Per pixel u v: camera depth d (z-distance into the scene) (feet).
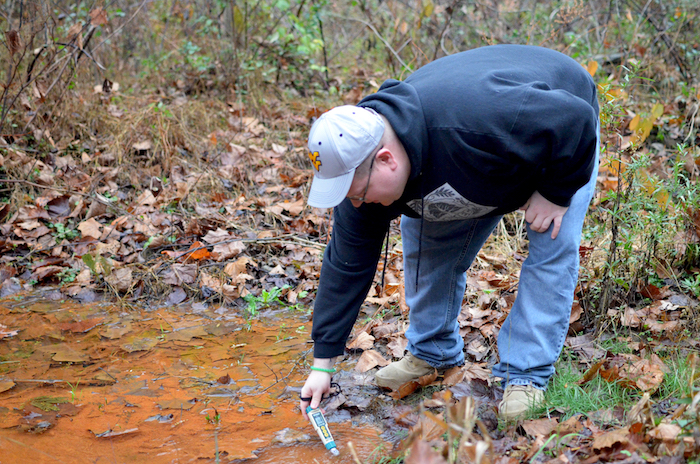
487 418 7.54
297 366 9.82
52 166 16.38
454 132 6.11
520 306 7.65
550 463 6.44
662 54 20.95
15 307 11.95
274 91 21.99
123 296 12.42
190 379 9.47
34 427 8.18
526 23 23.18
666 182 11.75
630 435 6.48
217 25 23.16
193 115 19.13
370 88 22.26
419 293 8.41
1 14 17.70
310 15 22.90
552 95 6.18
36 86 15.70
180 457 7.54
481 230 8.04
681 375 7.80
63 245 13.94
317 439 7.86
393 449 7.44
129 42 23.73
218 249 13.53
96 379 9.48
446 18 22.71
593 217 12.98
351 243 7.09
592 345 9.33
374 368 9.66
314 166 6.17
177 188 15.85
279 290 12.00
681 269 10.96
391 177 6.21
